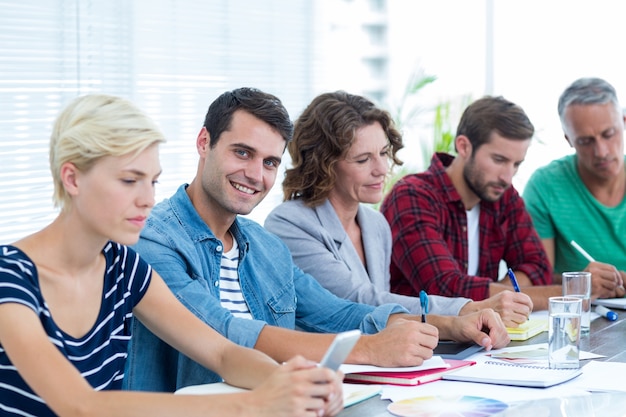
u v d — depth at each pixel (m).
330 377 1.69
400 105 5.17
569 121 3.88
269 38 4.57
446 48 5.34
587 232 3.98
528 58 5.25
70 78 3.65
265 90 4.57
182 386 2.31
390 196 3.48
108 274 2.00
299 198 3.02
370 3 5.08
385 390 2.01
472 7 5.36
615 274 3.23
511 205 3.65
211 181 2.40
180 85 4.12
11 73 3.44
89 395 1.64
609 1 5.02
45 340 1.71
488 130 3.37
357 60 5.05
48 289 1.87
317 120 2.94
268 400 1.64
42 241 1.88
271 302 2.53
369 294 2.86
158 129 1.80
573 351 2.17
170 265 2.30
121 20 3.84
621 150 3.87
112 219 1.78
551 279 3.67
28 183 3.53
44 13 3.54
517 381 2.04
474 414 1.80
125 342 2.05
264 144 2.39
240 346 2.03
